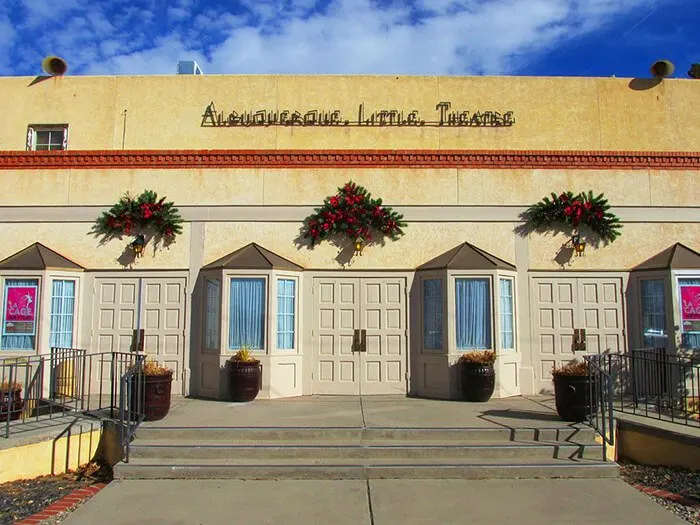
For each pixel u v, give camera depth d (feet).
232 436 26.55
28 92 46.50
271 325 36.27
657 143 45.24
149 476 23.34
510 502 20.68
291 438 26.63
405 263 38.70
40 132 46.47
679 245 38.75
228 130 45.27
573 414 28.37
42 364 33.45
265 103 45.44
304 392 37.68
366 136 44.91
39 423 27.20
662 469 25.81
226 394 35.88
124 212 38.14
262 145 44.98
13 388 30.30
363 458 24.89
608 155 39.68
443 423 28.12
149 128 45.57
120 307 38.58
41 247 38.34
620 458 27.63
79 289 38.45
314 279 38.60
